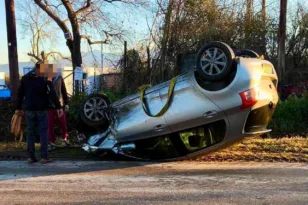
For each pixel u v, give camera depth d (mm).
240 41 17750
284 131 12102
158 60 15867
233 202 5387
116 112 7961
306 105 12797
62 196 5723
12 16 14430
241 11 18031
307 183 6234
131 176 6770
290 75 20859
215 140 7328
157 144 7668
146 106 7648
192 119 7250
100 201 5492
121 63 16922
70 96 13516
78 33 19453
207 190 5922
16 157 8359
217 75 7035
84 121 8344
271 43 18641
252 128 7309
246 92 7004
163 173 6934
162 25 16219
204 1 16578
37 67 7832
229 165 7438
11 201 5527
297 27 24016
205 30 16391
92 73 20547
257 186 6098
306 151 8453
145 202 5426
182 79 7492
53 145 8984
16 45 14578
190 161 7785
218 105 7098
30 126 7820
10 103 13438
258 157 7992
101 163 7746
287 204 5305
